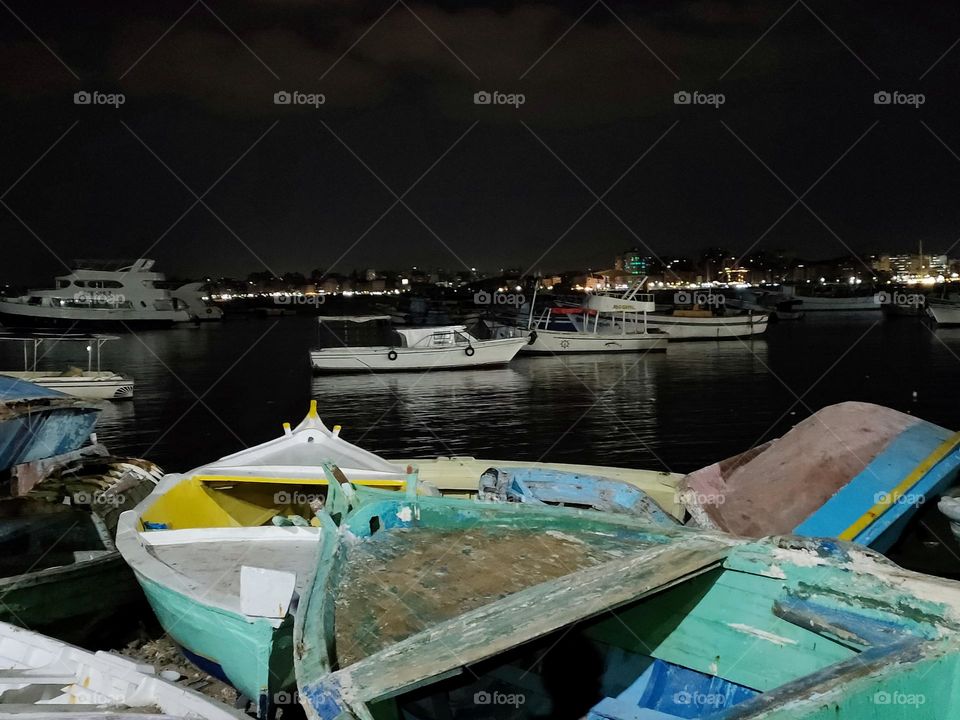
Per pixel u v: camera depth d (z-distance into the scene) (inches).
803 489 253.4
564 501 280.4
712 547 167.2
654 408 945.5
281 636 192.7
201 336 2481.5
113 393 1027.9
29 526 383.2
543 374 1334.9
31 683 204.4
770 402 967.6
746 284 5812.0
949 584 135.3
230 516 335.3
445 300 3622.0
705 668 172.9
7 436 355.6
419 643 140.1
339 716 122.2
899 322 2650.1
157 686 194.4
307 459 316.8
